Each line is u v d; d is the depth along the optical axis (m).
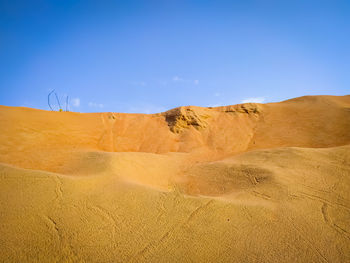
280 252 3.12
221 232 3.55
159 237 3.43
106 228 3.55
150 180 6.48
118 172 6.04
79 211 3.92
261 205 4.36
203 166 8.41
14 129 10.81
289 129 14.54
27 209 3.82
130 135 15.22
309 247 3.21
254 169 6.69
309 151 7.80
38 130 11.66
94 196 4.47
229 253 3.12
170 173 7.71
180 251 3.15
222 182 6.41
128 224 3.70
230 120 16.66
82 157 8.02
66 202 4.14
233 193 5.40
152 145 14.18
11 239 3.14
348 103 17.53
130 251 3.13
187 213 4.07
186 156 11.48
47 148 9.79
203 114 16.59
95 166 6.53
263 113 17.19
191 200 4.59
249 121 16.48
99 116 16.91
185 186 6.38
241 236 3.45
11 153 8.47
